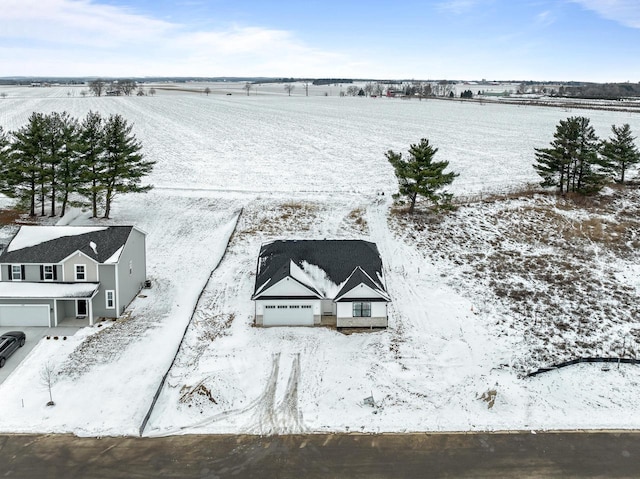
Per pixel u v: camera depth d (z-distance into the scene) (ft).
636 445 77.36
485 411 85.15
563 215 180.75
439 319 116.78
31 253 114.93
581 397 88.79
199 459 73.97
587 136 197.06
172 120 442.91
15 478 69.56
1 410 83.41
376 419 83.30
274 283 112.57
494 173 239.91
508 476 71.15
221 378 90.68
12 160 163.73
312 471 71.77
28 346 102.68
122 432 79.51
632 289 133.18
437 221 175.01
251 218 176.55
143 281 130.82
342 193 207.41
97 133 170.19
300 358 100.42
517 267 144.87
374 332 111.04
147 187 179.52
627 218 180.14
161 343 104.94
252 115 501.56
